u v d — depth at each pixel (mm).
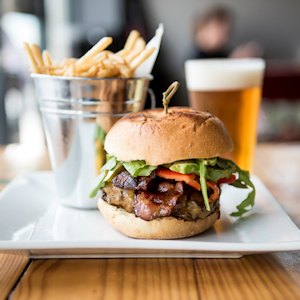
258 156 679
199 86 494
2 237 340
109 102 402
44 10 1605
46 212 418
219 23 1677
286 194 476
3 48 1297
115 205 353
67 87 398
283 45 2104
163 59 2090
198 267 292
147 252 300
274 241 326
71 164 419
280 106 1318
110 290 258
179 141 331
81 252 297
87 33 1732
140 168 331
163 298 248
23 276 277
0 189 501
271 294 253
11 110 1365
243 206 393
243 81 484
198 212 333
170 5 2059
